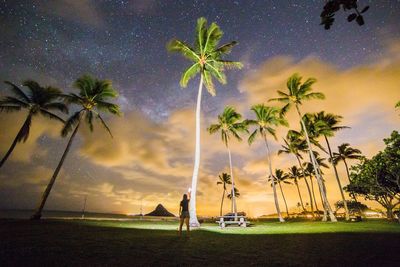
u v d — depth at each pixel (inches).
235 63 892.6
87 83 1133.7
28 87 1061.1
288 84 1373.0
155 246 320.8
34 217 914.7
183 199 458.0
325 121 1549.0
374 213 2283.5
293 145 1915.6
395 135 1096.8
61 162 1017.5
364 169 1285.7
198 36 885.8
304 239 423.2
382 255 272.8
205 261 237.6
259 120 1589.6
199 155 807.1
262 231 599.5
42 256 238.1
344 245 350.6
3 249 267.4
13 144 1048.8
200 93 880.3
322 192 1258.0
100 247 300.8
